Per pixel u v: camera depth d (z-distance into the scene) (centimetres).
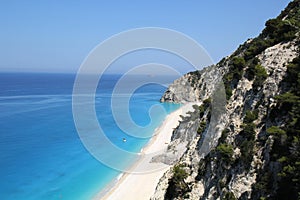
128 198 4853
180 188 3747
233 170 3070
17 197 5112
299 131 2512
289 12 4809
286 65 3300
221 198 3034
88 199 5009
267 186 2580
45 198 5084
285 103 2875
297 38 3631
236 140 3266
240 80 3925
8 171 6169
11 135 8775
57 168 6300
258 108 3272
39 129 9444
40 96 17588
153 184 5097
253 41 4991
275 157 2645
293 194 2284
